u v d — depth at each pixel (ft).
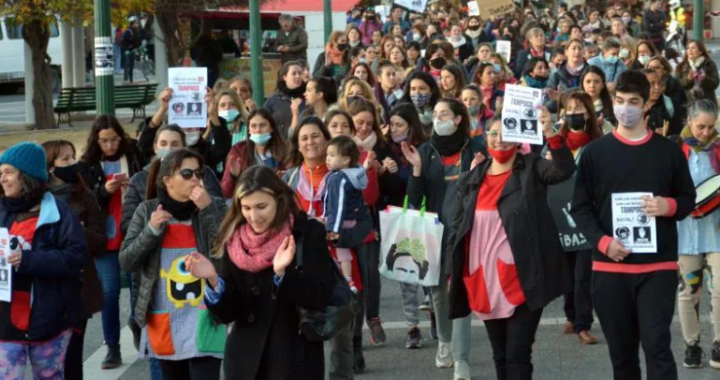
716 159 48.80
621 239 39.60
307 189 48.16
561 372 50.14
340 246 46.19
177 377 40.09
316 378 33.96
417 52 114.93
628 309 40.01
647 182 39.55
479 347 54.85
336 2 183.62
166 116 58.44
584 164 40.63
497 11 216.54
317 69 116.06
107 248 51.49
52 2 138.21
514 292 41.70
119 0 145.18
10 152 40.19
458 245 42.78
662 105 67.05
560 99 55.06
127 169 53.31
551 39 193.36
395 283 69.46
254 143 55.21
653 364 39.11
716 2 364.99
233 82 74.79
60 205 40.86
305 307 33.09
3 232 38.60
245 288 33.19
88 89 155.53
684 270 49.14
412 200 50.55
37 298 39.73
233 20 182.09
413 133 54.49
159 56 188.96
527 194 41.68
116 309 52.47
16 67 225.97
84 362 53.78
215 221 38.65
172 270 39.06
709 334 55.62
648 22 188.96
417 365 51.90
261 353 33.37
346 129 51.67
